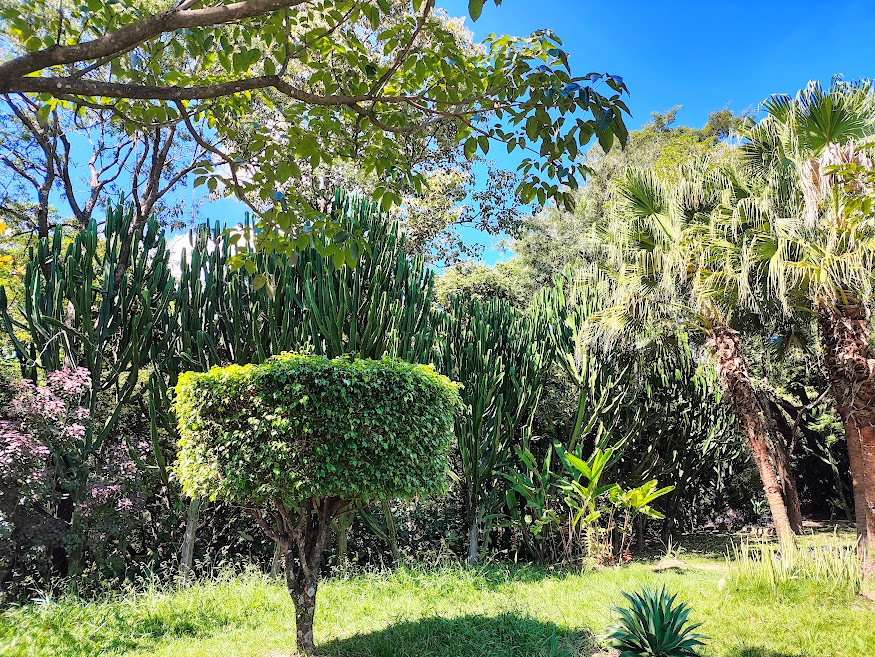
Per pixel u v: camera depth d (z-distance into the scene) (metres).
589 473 8.98
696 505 13.35
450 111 2.78
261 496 4.54
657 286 7.86
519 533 10.05
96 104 3.08
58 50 1.82
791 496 11.73
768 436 8.98
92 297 7.54
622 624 4.43
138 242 7.88
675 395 11.34
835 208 6.15
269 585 6.93
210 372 4.70
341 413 4.58
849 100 6.67
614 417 10.46
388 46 2.87
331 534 8.62
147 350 7.46
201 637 5.13
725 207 7.57
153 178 12.38
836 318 6.73
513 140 2.81
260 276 3.31
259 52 2.94
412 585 6.77
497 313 10.55
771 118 7.49
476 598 6.40
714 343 7.86
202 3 3.00
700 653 4.50
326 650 4.63
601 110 2.25
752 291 7.30
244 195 3.12
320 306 7.75
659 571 8.40
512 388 10.01
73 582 6.29
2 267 7.86
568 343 10.64
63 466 7.00
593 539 9.24
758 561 6.71
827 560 6.52
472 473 9.07
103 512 6.70
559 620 5.46
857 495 6.61
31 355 7.48
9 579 6.65
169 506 7.96
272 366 4.68
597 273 9.24
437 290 18.11
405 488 4.77
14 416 6.44
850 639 4.77
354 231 3.25
